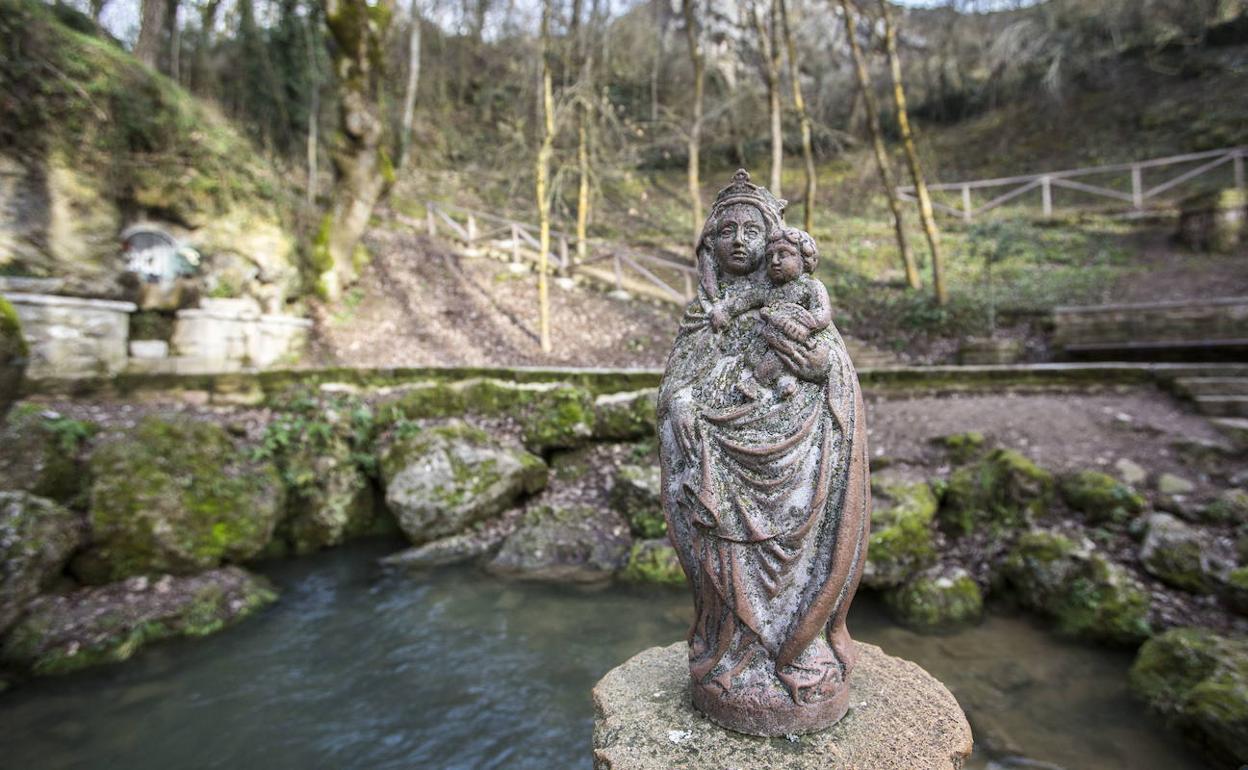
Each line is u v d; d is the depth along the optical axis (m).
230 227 10.17
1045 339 10.23
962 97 20.11
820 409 2.13
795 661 2.12
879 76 19.33
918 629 5.02
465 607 5.69
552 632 5.26
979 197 16.88
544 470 7.41
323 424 7.32
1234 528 5.07
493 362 10.70
